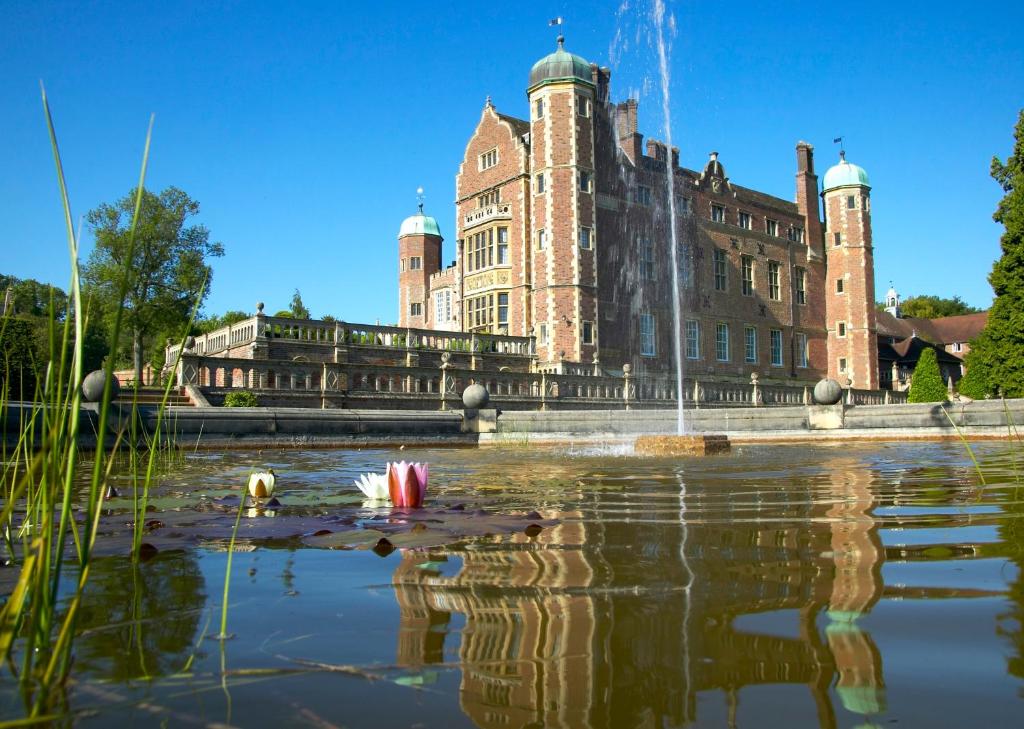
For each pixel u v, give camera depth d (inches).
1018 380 1082.7
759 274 1781.5
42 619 55.8
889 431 613.0
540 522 121.8
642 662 52.1
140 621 64.3
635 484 208.7
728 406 1357.0
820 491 181.0
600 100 1456.7
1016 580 76.7
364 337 1054.4
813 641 56.2
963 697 44.8
